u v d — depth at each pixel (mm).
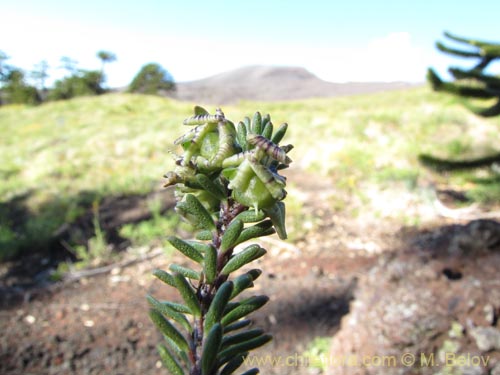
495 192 7727
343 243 6613
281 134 837
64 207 8750
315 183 9641
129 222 7945
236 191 751
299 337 4402
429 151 11477
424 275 3662
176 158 807
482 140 12523
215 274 779
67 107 26969
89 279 6105
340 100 34469
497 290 3330
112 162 12406
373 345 3461
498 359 3068
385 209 7699
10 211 9047
